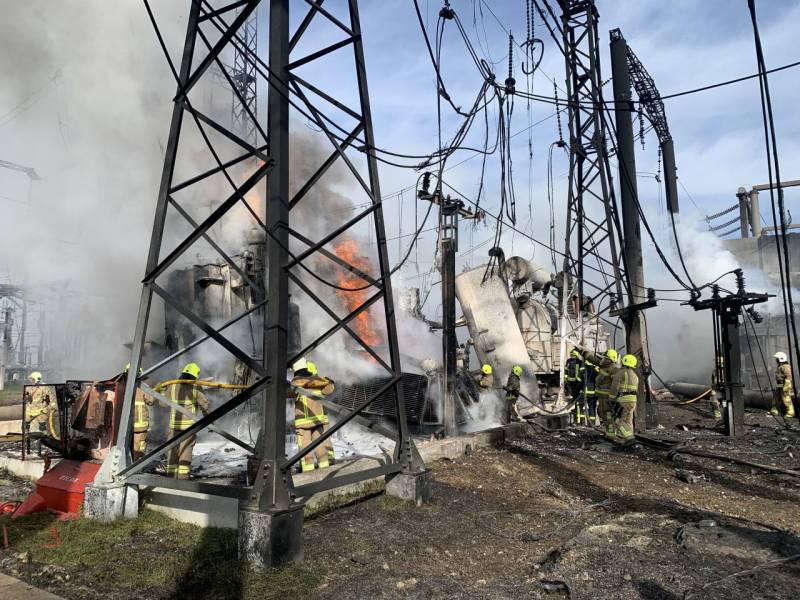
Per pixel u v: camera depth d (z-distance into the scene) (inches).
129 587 190.5
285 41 248.7
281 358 216.8
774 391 681.6
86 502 255.1
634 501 306.5
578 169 721.0
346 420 244.2
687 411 796.0
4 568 207.2
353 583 191.8
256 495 206.8
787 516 282.0
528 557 221.5
